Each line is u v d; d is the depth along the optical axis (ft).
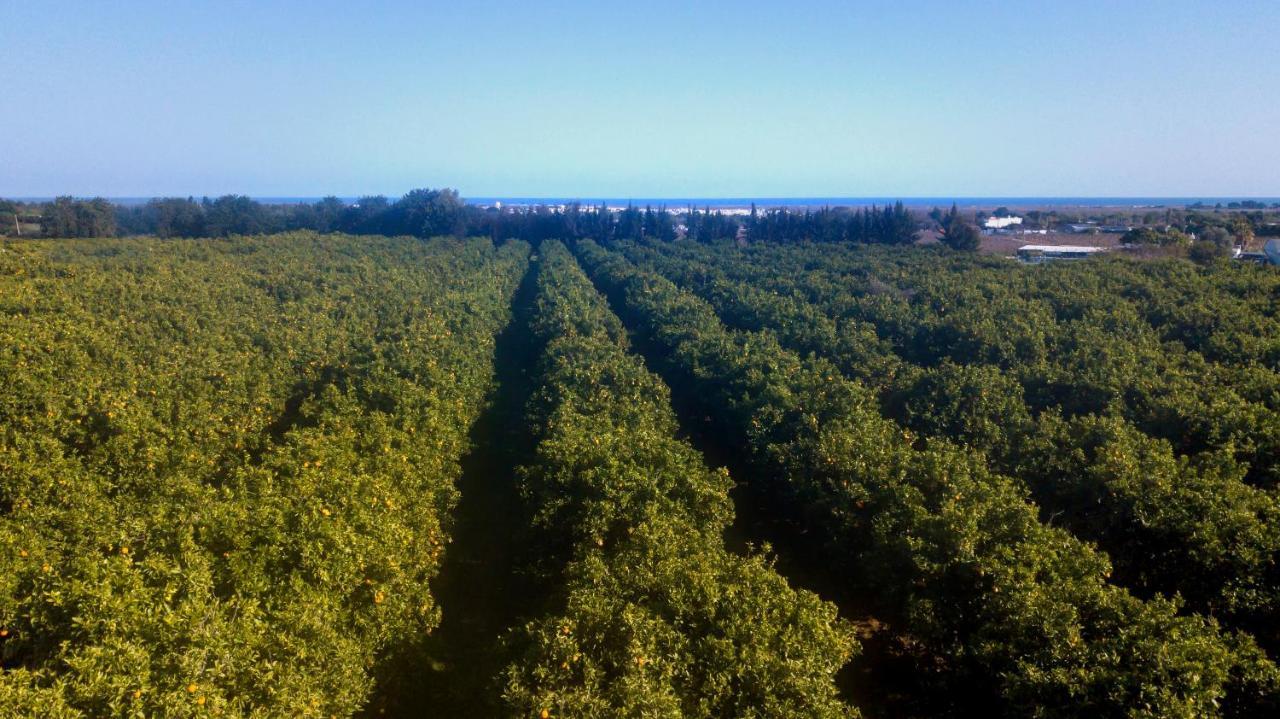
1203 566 65.87
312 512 63.00
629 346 165.07
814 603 56.34
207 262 215.10
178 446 87.40
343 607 58.90
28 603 47.88
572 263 295.28
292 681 46.55
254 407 104.73
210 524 59.16
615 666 49.39
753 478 104.27
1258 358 118.83
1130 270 192.03
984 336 135.33
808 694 47.60
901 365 129.90
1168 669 49.26
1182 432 93.15
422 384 115.03
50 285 153.58
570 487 77.30
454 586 83.82
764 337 148.25
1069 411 108.47
